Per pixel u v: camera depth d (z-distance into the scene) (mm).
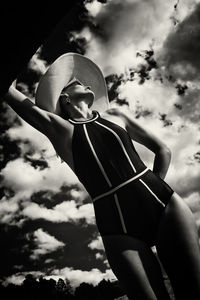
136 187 1666
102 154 1746
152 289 1445
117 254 1547
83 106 2072
